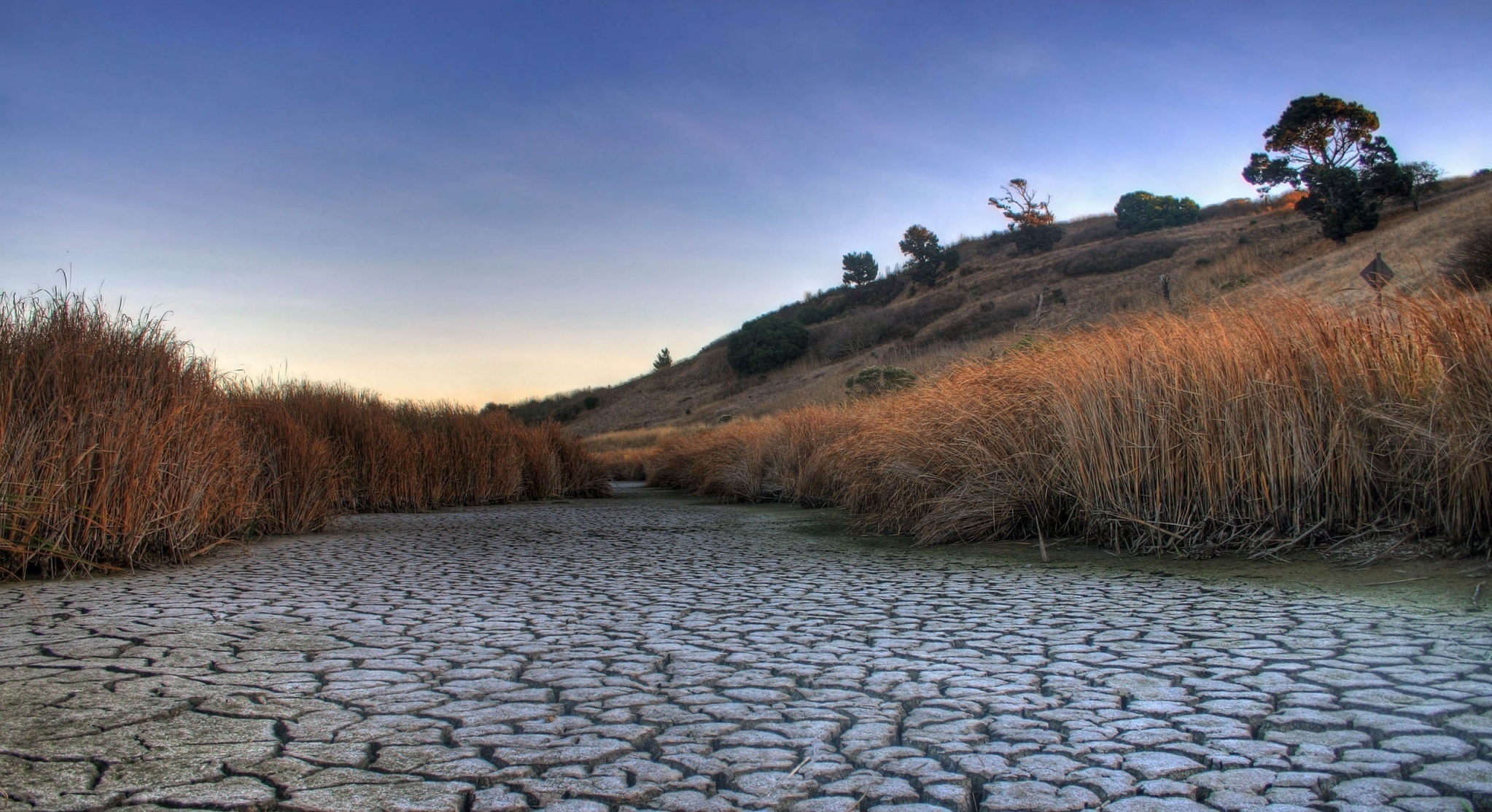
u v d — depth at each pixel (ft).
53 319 17.67
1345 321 18.69
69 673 8.59
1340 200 121.90
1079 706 7.55
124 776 5.90
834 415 42.65
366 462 35.29
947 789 5.75
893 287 207.10
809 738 6.84
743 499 44.88
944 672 8.86
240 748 6.52
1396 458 16.74
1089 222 237.86
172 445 18.10
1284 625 10.75
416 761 6.29
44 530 15.90
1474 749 6.26
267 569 17.22
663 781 5.91
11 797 5.49
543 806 5.49
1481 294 16.66
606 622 11.75
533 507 39.63
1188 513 18.60
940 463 23.59
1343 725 6.85
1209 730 6.82
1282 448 17.62
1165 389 19.22
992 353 27.66
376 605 13.01
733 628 11.28
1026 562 18.02
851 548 21.33
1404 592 12.78
